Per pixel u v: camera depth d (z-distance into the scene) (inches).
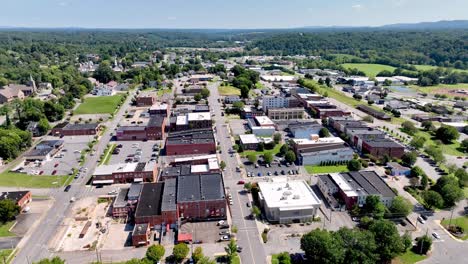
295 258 4185.5
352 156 6993.1
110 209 5285.4
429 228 4842.5
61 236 4616.1
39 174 6466.5
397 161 7086.6
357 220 5017.2
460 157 7504.9
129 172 6112.2
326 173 6569.9
